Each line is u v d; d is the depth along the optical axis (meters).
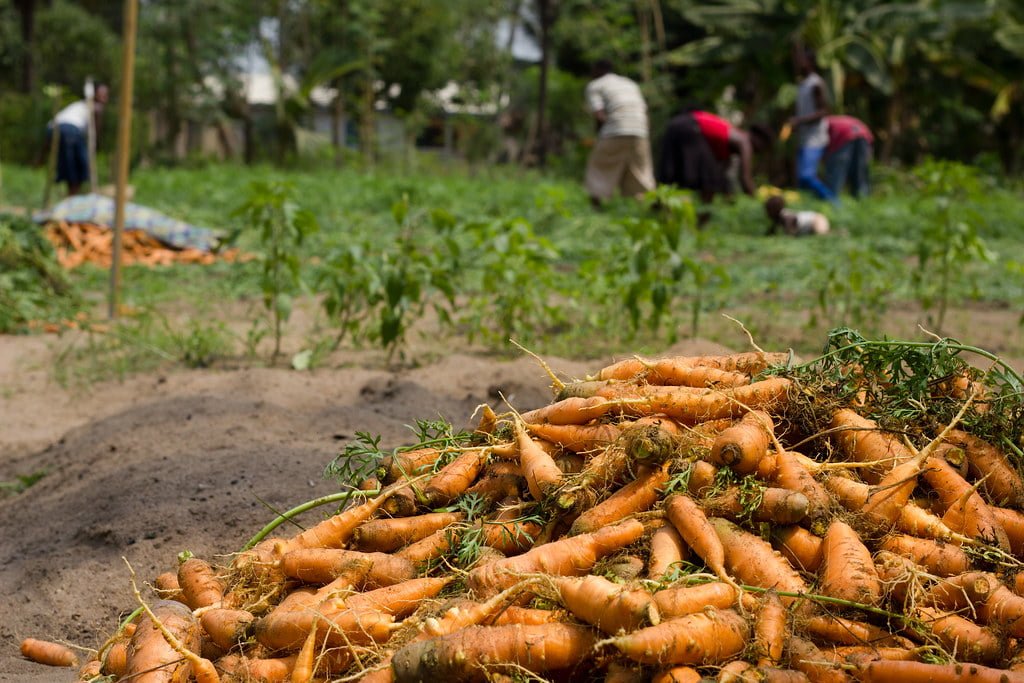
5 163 28.94
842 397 3.40
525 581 2.75
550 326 9.57
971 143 35.81
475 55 37.38
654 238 8.40
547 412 3.44
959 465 3.25
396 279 7.81
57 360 8.59
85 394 7.52
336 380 7.38
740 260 14.33
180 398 6.44
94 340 9.31
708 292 11.69
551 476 3.15
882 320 10.09
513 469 3.36
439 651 2.61
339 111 35.06
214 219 16.48
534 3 35.47
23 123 29.95
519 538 3.13
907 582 2.73
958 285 12.26
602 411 3.34
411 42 34.75
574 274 11.52
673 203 8.40
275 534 4.38
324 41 36.62
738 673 2.46
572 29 34.41
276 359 8.43
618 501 3.01
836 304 10.73
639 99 16.41
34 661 3.80
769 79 30.00
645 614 2.52
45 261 10.61
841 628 2.66
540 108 32.56
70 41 36.25
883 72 28.45
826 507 2.91
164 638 2.94
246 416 5.96
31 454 6.27
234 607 3.18
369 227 15.59
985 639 2.65
